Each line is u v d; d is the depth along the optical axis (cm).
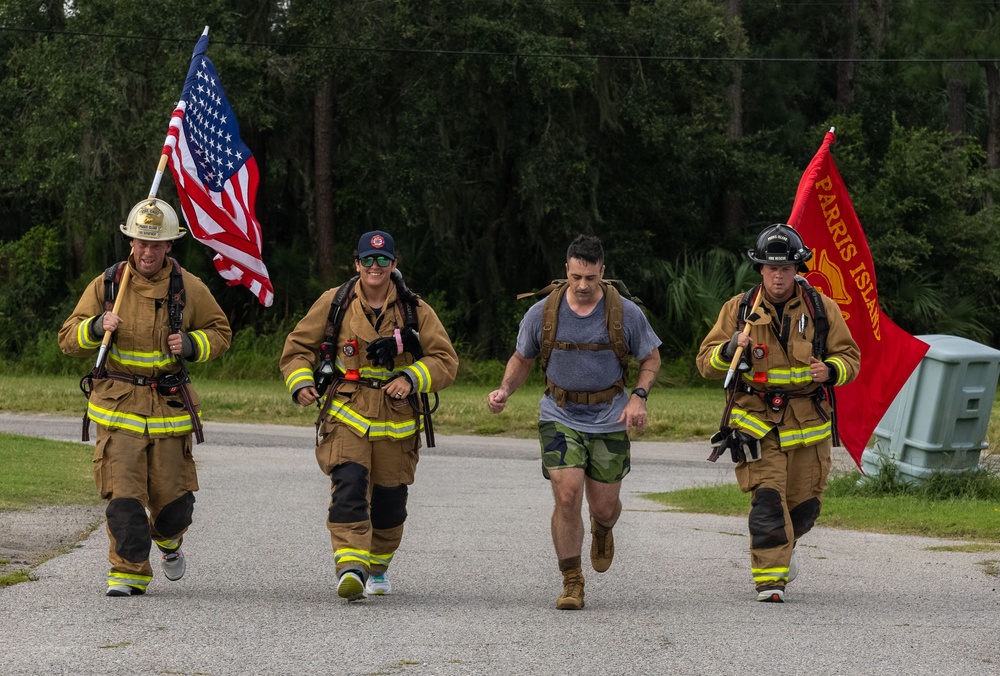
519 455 3969
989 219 8306
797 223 1933
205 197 1866
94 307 1448
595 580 1605
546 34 7081
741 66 8388
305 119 7712
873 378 2195
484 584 1559
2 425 4569
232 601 1385
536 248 7775
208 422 4956
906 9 8994
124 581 1403
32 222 8856
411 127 7012
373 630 1227
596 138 7619
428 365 1455
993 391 2648
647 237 8012
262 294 1934
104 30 6731
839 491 2711
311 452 3822
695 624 1284
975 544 1980
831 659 1123
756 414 1495
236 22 6719
